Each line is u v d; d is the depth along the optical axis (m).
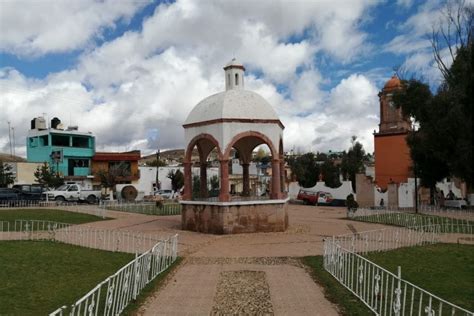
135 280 9.88
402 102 35.53
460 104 28.97
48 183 46.88
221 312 9.19
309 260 14.59
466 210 36.03
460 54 30.50
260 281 11.80
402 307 8.75
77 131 56.22
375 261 14.22
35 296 10.00
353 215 29.81
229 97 22.03
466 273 12.59
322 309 9.29
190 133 22.88
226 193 21.11
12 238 19.20
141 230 22.55
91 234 20.28
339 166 64.50
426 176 36.06
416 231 21.69
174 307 9.50
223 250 16.81
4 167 47.88
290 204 44.00
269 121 22.05
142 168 58.53
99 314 8.75
